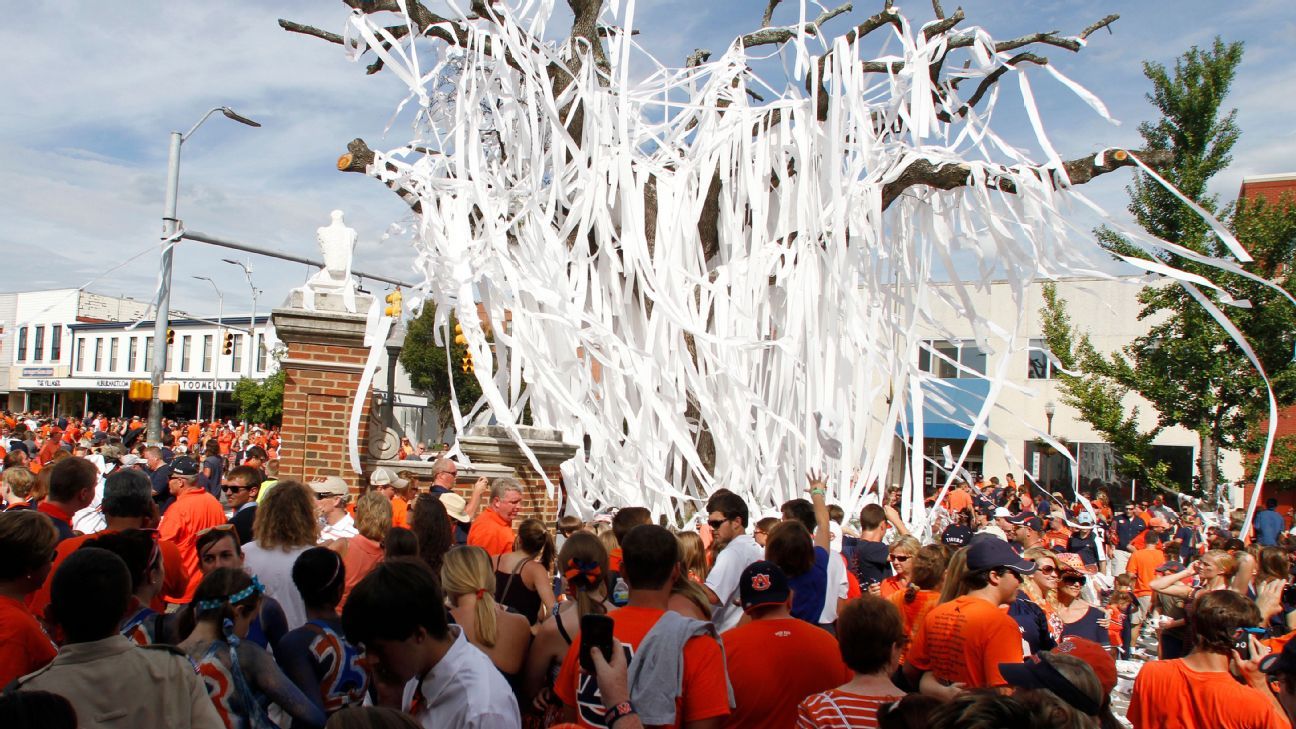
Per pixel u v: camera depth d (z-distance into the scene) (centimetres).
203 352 5750
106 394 6022
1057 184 1101
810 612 484
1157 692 396
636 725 277
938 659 407
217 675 331
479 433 1047
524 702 394
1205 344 1856
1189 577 789
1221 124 1809
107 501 494
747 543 525
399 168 1074
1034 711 228
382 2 1207
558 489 1064
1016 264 1103
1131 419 1994
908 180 1170
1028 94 1081
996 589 418
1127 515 1747
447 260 1036
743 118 1141
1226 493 2031
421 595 282
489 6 1104
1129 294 2753
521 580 498
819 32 1136
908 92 1129
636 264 1067
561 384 1049
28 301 6228
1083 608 651
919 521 1098
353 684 366
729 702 328
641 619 351
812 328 1084
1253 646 427
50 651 357
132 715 288
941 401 1195
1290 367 1838
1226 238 991
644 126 1175
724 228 1160
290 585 451
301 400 941
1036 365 2811
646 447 1048
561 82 1236
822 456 1098
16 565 356
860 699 342
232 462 2183
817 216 1102
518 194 1121
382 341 938
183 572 504
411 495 852
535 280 1056
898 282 1198
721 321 1089
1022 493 1920
